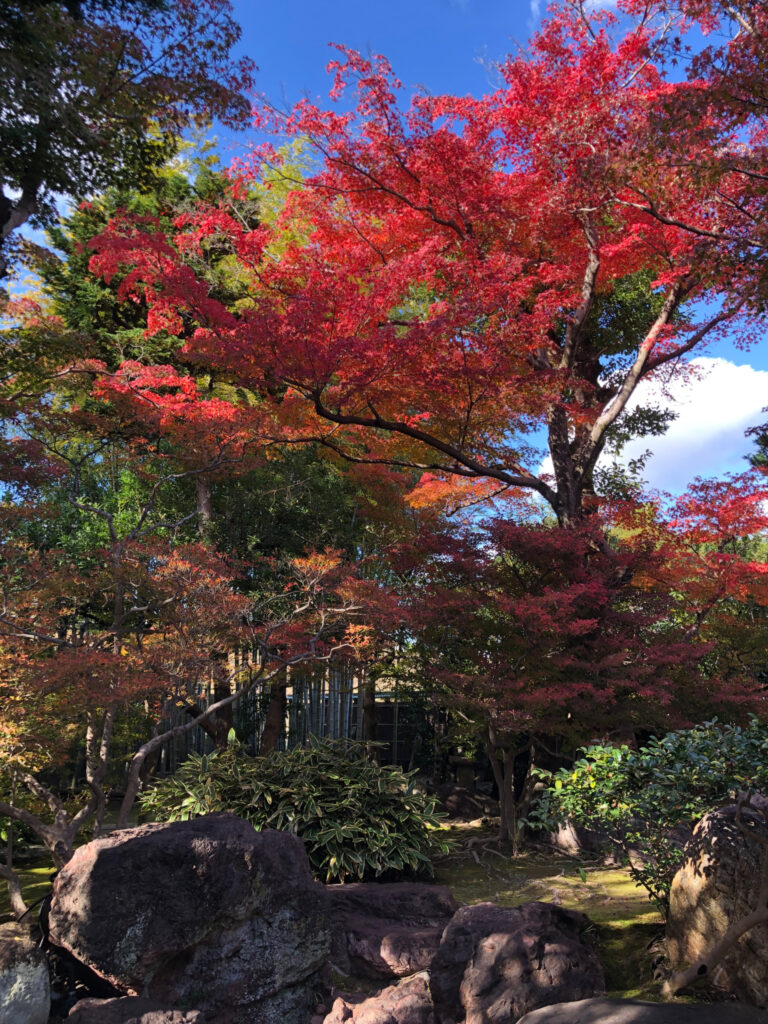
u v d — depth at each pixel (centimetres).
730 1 674
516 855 1035
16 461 764
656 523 1212
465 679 998
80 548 1180
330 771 973
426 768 1708
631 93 1013
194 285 953
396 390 1048
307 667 1153
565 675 1037
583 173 868
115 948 504
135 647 820
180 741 1529
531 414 1187
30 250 924
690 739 599
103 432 895
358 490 1529
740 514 1127
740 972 502
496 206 1143
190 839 548
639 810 597
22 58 746
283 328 920
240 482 1448
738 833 541
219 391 1595
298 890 590
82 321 1661
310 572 929
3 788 873
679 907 565
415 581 1151
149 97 880
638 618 1068
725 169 671
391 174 1206
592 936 605
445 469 1251
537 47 1205
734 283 723
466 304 952
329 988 614
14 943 498
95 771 739
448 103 1171
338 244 1229
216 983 536
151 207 1653
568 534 1080
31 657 734
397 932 674
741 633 1309
